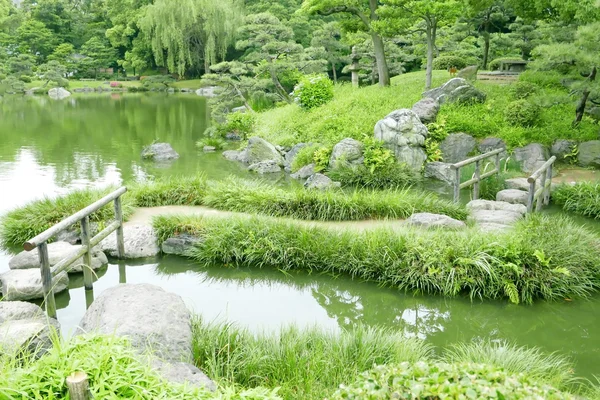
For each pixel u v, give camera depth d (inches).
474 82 765.9
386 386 121.4
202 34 1937.7
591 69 599.2
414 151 587.5
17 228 380.8
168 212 415.2
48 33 2367.1
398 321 278.2
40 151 788.6
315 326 238.8
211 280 331.6
